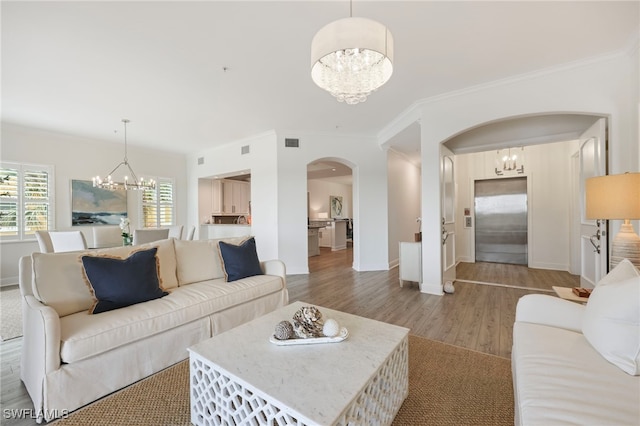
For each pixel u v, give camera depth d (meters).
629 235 1.98
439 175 3.79
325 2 2.06
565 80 2.97
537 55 2.77
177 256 2.80
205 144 6.27
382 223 5.72
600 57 2.78
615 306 1.24
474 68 3.01
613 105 2.77
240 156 6.00
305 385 1.19
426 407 1.63
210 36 2.44
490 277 4.87
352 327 1.77
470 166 6.42
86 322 1.77
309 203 10.71
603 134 2.83
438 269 3.83
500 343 2.41
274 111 4.27
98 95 3.61
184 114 4.34
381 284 4.51
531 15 2.20
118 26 2.29
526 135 4.39
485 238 6.36
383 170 5.73
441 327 2.77
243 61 2.85
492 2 2.06
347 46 1.60
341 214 12.44
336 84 2.03
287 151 5.34
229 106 4.04
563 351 1.33
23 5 2.02
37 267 1.90
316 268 5.94
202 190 7.27
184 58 2.78
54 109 4.06
